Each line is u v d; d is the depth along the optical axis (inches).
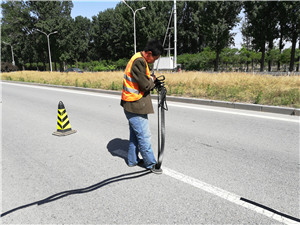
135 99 108.6
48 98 397.7
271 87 329.1
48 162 135.1
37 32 1990.7
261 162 128.6
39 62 2765.7
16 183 111.7
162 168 123.5
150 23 1759.4
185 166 125.4
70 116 255.6
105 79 546.6
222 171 119.0
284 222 82.3
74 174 119.6
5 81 853.8
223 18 1272.1
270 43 1229.1
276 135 171.6
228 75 437.1
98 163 132.3
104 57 2541.8
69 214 88.6
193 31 1991.9
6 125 222.7
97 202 95.4
